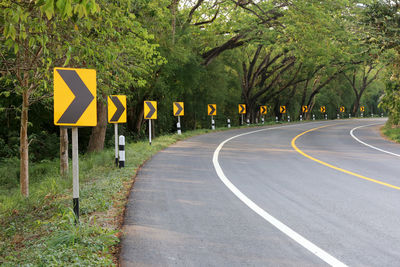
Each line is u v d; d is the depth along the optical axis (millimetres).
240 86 43688
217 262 4301
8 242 5375
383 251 4629
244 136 24531
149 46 14883
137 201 7188
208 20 29031
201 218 6078
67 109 5465
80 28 7809
